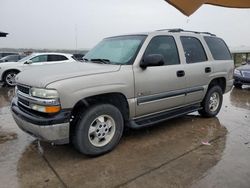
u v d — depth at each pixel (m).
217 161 3.46
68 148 3.90
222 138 4.36
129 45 4.23
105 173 3.14
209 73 5.20
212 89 5.43
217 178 3.01
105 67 3.71
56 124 3.11
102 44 4.80
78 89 3.22
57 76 3.25
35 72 3.58
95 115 3.45
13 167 3.30
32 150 3.84
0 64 10.94
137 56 3.95
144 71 3.95
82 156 3.62
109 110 3.59
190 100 4.91
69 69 3.59
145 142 4.14
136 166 3.32
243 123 5.27
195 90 4.90
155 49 4.23
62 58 11.59
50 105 3.09
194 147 3.94
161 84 4.20
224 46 5.91
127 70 3.77
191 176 3.06
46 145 4.02
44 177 3.06
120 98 3.78
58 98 3.10
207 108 5.42
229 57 5.96
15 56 15.73
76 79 3.25
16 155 3.66
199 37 5.23
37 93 3.19
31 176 3.08
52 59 11.45
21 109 3.53
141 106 3.98
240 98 8.28
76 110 3.38
